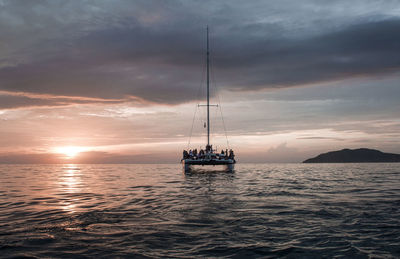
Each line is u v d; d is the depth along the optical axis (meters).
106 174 34.62
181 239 6.11
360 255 5.14
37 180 24.55
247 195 13.06
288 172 35.19
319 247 5.57
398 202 10.83
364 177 25.47
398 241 5.93
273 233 6.55
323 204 10.43
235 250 5.42
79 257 5.10
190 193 14.07
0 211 9.63
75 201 11.81
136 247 5.61
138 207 10.16
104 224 7.53
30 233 6.66
